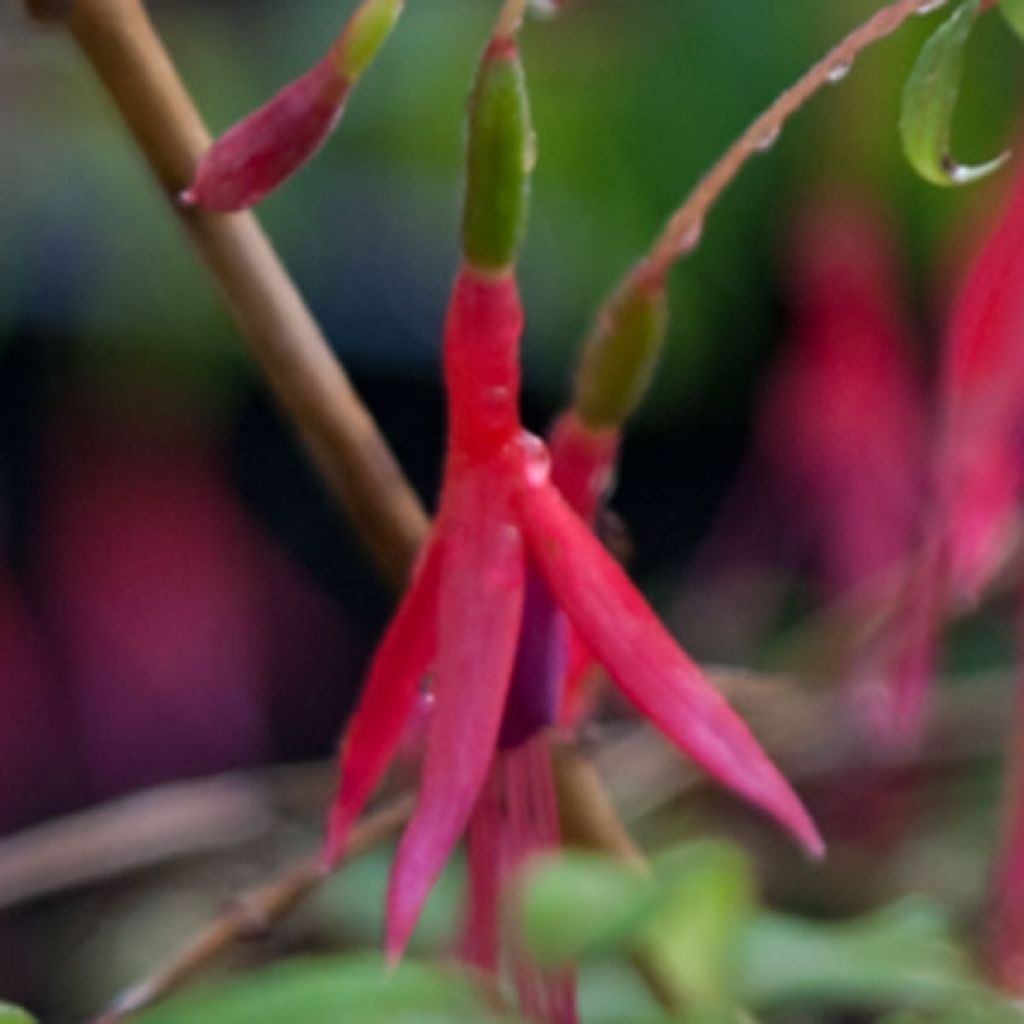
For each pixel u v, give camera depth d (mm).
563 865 215
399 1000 220
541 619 228
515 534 227
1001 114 389
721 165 238
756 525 480
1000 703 394
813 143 425
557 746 249
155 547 503
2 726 501
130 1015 259
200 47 453
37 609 507
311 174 480
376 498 254
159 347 472
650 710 223
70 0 240
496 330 228
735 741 222
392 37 457
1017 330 251
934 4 234
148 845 355
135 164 444
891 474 397
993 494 256
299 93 227
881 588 354
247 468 525
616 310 241
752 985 248
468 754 222
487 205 228
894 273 401
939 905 368
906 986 250
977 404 254
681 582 500
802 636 423
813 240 407
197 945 263
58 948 448
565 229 453
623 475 517
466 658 224
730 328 465
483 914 235
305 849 395
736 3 434
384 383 524
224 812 351
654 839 394
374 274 506
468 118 229
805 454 419
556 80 441
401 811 267
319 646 541
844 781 397
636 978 271
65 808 506
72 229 458
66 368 487
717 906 234
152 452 496
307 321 252
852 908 396
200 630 508
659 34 441
